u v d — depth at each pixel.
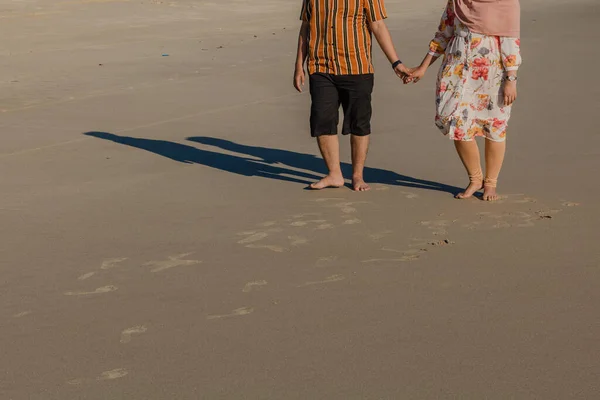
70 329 4.22
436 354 3.82
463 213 6.10
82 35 19.59
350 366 3.73
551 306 4.34
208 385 3.60
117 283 4.86
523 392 3.48
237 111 10.70
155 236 5.74
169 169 7.82
